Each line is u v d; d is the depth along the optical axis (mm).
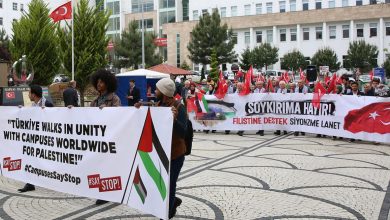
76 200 6816
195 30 55938
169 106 5355
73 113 6371
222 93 15883
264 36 70312
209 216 5977
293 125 15281
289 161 10102
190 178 8336
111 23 88562
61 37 23969
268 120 15570
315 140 13984
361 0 65250
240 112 15711
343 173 8766
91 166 6219
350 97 13516
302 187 7602
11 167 7660
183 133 5195
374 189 7465
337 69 59281
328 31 65812
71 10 21422
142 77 21953
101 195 6086
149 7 85875
